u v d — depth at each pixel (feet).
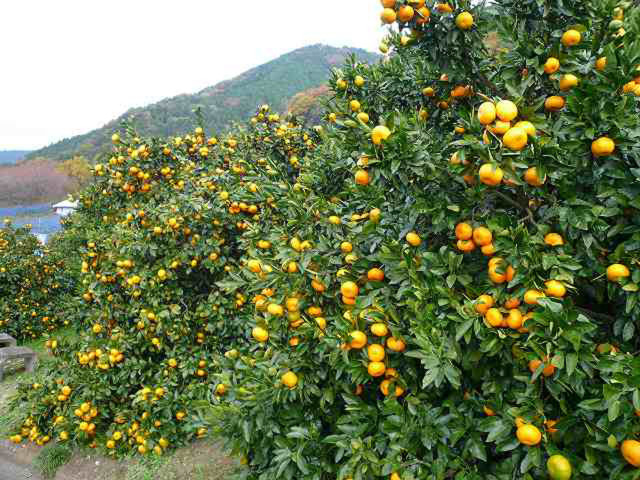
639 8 8.39
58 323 32.12
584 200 6.98
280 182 13.57
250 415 9.37
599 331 7.41
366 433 8.48
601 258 6.91
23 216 146.30
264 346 10.83
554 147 6.04
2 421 18.93
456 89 9.34
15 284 31.45
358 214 10.99
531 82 7.87
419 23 7.84
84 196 23.02
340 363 7.99
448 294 7.18
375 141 7.22
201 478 13.66
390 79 13.12
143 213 17.63
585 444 6.17
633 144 6.06
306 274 9.43
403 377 8.13
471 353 7.21
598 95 6.18
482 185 6.84
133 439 15.89
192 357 16.33
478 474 7.06
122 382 16.37
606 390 5.55
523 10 7.88
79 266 30.32
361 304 7.96
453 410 7.59
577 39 7.16
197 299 17.92
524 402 6.54
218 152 21.42
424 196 7.47
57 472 15.65
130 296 17.92
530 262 6.46
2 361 23.97
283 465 8.52
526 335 6.70
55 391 17.44
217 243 16.75
